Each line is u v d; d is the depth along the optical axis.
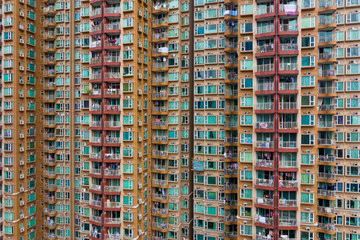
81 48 44.19
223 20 41.91
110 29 41.03
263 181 35.25
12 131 45.75
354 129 38.19
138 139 41.50
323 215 37.41
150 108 45.78
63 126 50.00
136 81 40.78
